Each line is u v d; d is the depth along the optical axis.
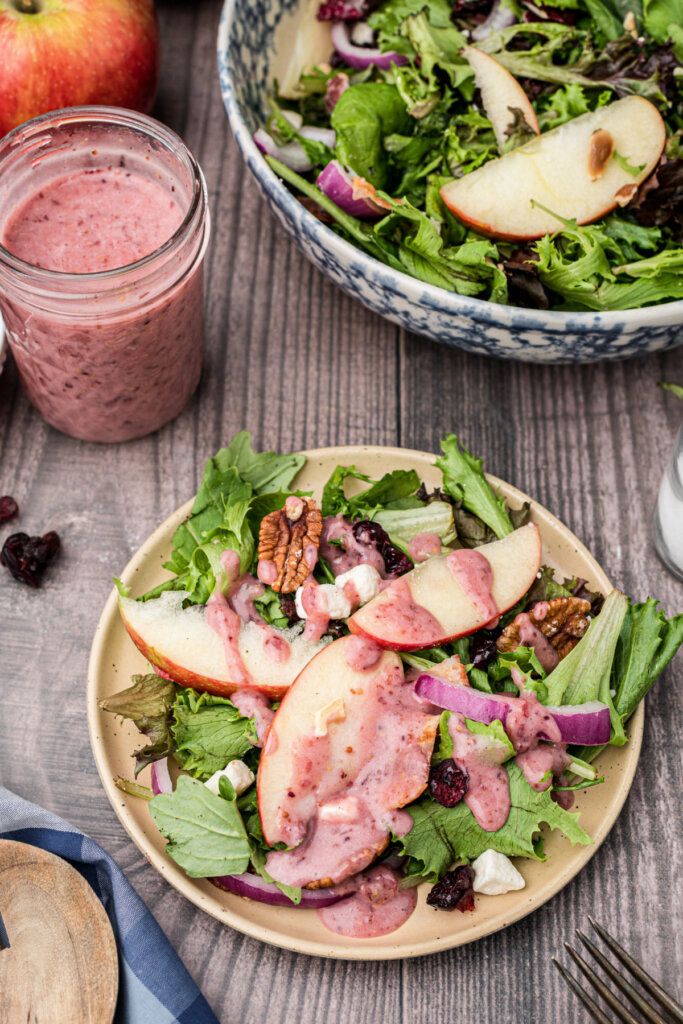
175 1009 0.54
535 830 0.54
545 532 0.60
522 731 0.54
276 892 0.54
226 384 0.67
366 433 0.66
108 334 0.60
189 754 0.56
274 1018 0.55
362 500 0.60
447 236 0.62
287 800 0.54
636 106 0.62
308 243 0.62
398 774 0.54
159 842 0.54
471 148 0.63
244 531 0.58
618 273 0.61
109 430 0.64
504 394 0.67
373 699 0.55
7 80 0.64
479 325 0.60
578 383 0.67
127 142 0.62
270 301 0.69
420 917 0.54
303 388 0.67
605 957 0.53
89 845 0.56
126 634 0.58
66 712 0.60
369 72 0.66
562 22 0.65
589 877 0.57
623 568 0.63
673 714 0.60
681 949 0.56
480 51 0.63
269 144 0.66
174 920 0.56
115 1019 0.54
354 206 0.63
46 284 0.58
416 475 0.60
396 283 0.60
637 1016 0.55
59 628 0.61
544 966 0.55
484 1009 0.55
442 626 0.56
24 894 0.55
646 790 0.58
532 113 0.63
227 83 0.64
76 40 0.64
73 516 0.64
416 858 0.54
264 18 0.66
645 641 0.57
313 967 0.55
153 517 0.64
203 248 0.62
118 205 0.62
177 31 0.75
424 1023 0.55
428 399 0.67
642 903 0.57
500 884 0.54
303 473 0.62
